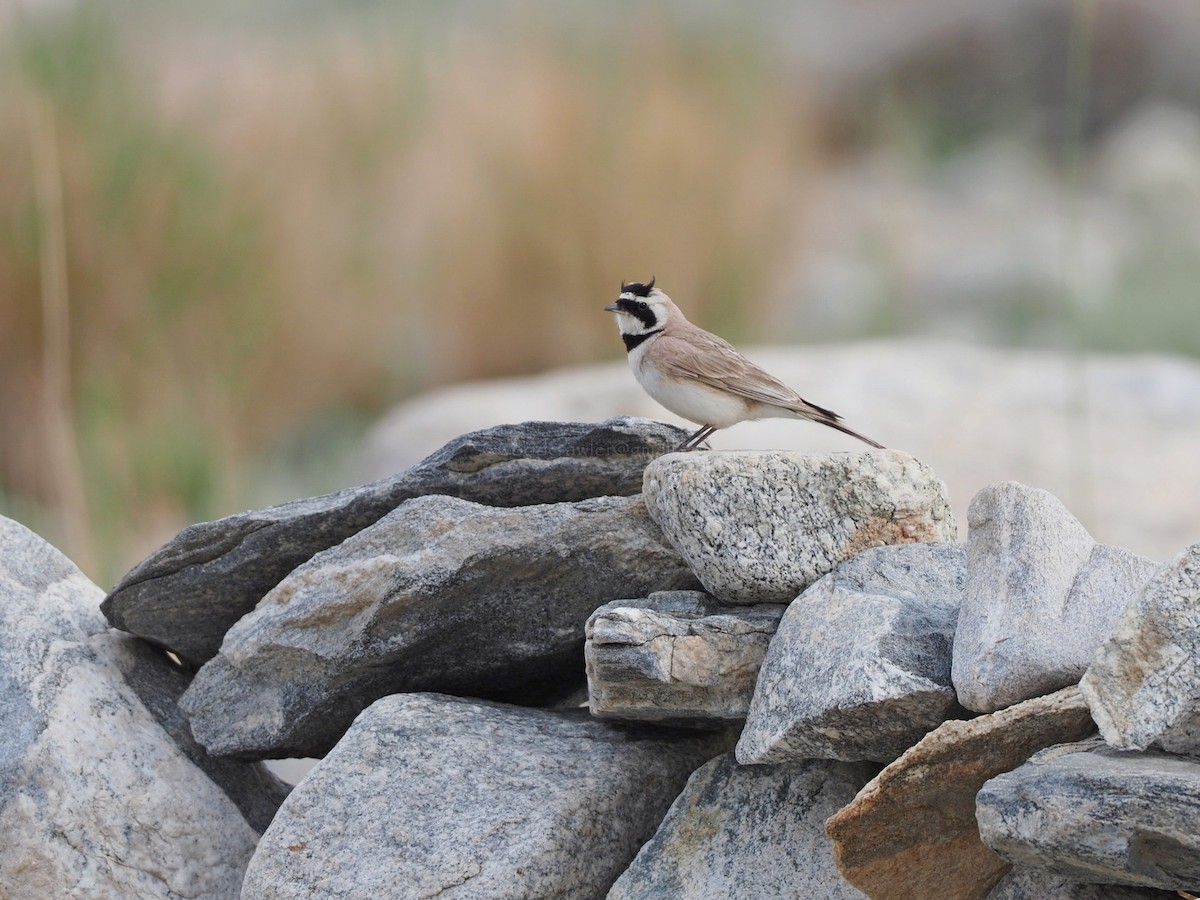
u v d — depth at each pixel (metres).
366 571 5.99
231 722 6.35
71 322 16.08
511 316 19.44
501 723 6.00
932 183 30.42
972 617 5.03
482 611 6.01
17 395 15.49
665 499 5.67
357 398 18.81
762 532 5.61
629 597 6.05
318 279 18.36
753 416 8.43
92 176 16.22
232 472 15.27
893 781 4.84
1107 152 31.69
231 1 23.25
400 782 5.73
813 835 5.42
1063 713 4.68
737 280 19.61
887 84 33.78
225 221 17.19
